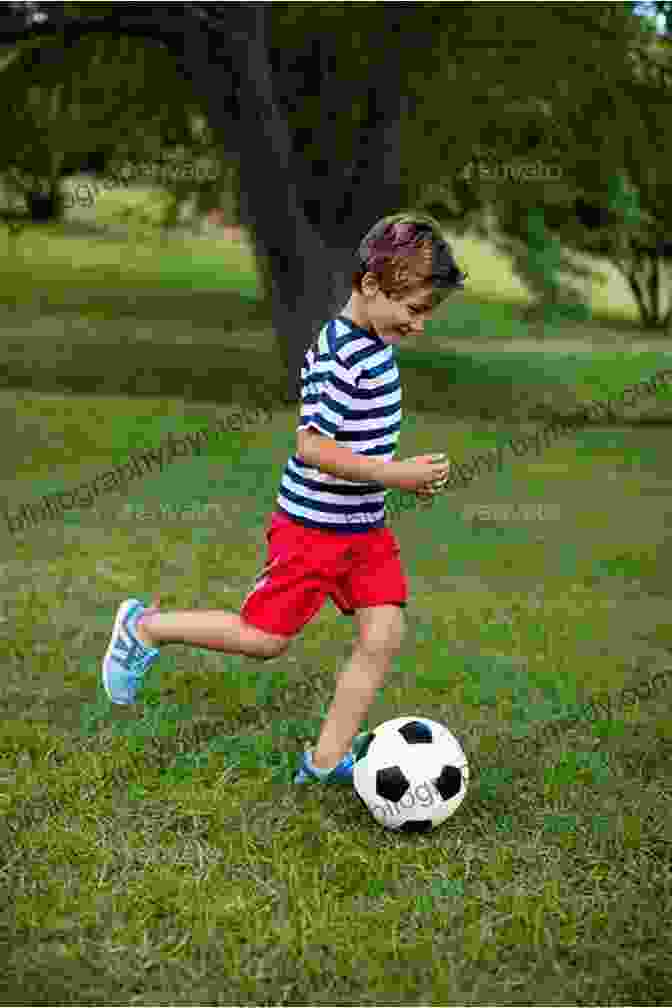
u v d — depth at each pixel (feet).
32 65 50.16
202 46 43.06
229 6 42.09
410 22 45.62
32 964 8.07
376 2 44.34
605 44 47.78
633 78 50.47
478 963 8.25
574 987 7.98
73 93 53.78
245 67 42.50
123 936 8.45
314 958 8.20
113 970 8.02
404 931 8.61
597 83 49.90
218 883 9.23
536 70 49.47
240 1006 7.68
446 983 7.95
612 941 8.57
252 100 43.04
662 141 53.16
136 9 42.60
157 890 9.07
